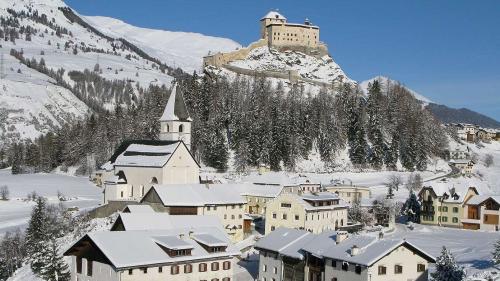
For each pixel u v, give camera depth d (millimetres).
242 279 89250
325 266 75062
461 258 97188
